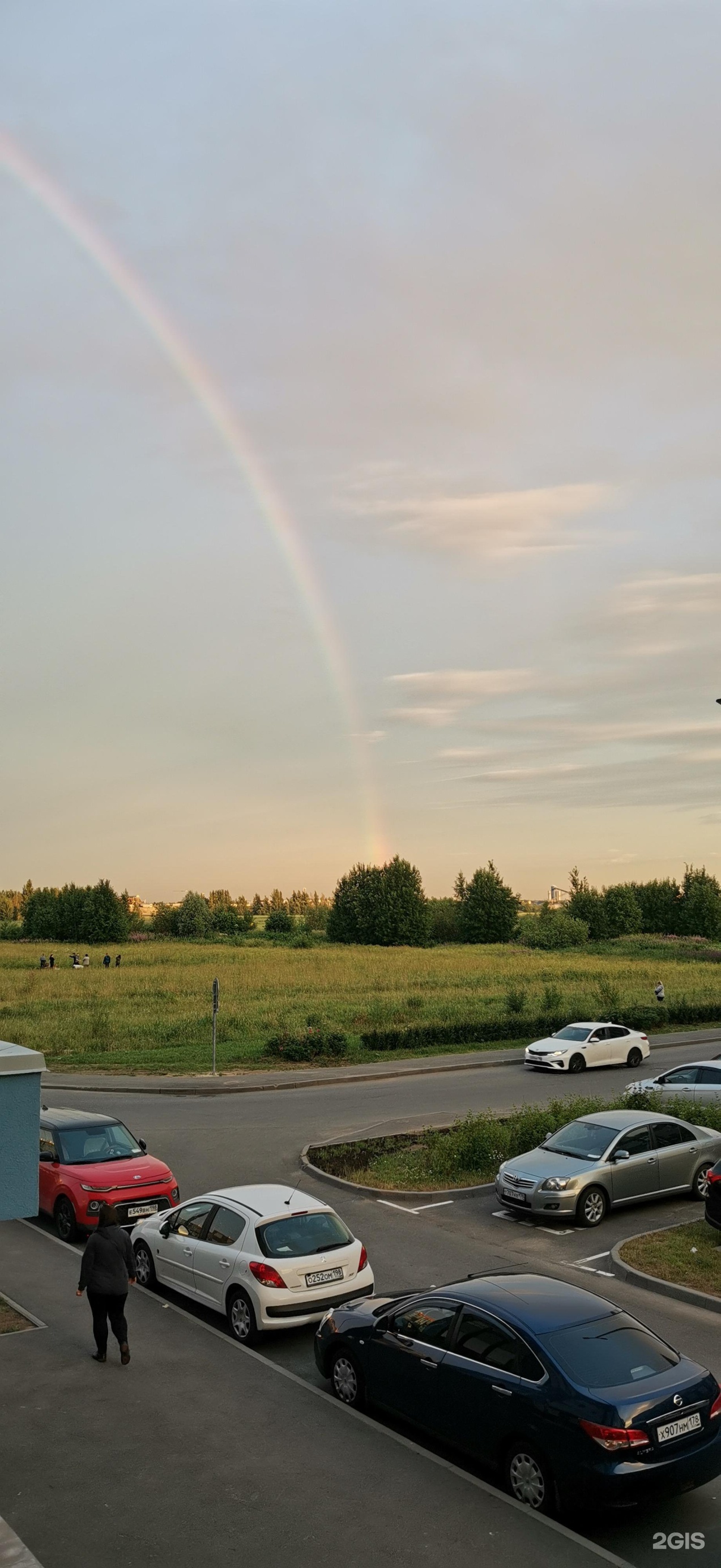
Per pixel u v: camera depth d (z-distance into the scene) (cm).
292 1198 1217
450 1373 841
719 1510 789
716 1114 2189
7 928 12375
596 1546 701
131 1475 788
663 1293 1306
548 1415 757
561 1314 837
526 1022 3950
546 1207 1606
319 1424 890
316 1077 3098
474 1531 717
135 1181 1530
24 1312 1165
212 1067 3247
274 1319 1085
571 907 11494
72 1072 3200
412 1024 4109
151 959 7694
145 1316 1179
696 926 11225
